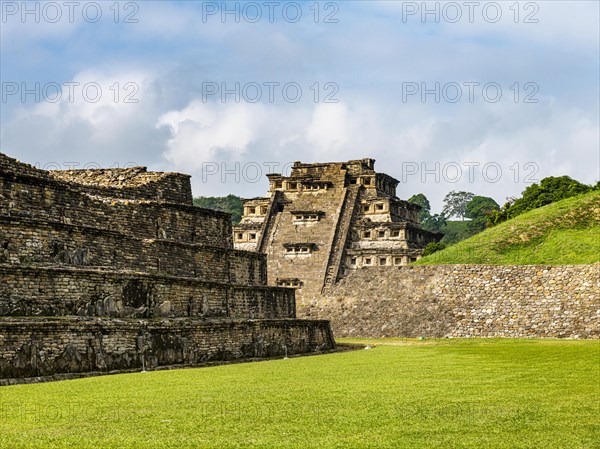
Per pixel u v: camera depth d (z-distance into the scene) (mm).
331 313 123250
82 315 62719
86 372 57062
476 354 75312
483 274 115062
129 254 74625
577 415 36156
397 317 116562
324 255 158625
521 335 105438
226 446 29906
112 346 59594
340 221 166750
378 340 110812
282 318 90750
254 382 49812
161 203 81938
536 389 44969
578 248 118188
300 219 168875
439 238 192750
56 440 30750
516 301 109562
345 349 92438
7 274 58688
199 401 40406
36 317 58000
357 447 29875
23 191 67062
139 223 79125
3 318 55969
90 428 33094
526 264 116875
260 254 93875
